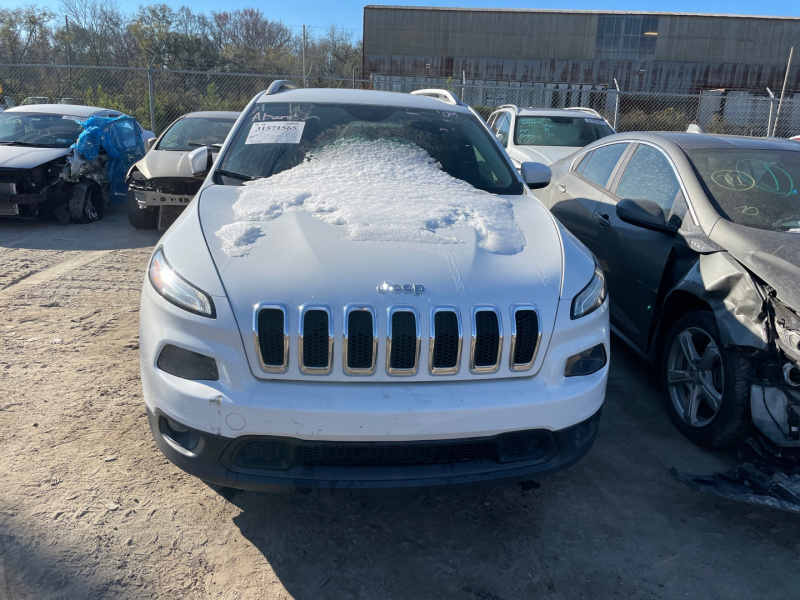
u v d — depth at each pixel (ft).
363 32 101.04
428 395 7.23
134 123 32.37
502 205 10.32
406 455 7.38
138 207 25.23
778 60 102.06
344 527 8.64
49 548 7.81
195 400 7.22
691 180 12.16
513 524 8.84
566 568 8.04
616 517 9.06
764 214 11.18
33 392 11.65
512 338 7.47
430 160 11.71
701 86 103.14
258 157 11.41
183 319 7.44
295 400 7.07
